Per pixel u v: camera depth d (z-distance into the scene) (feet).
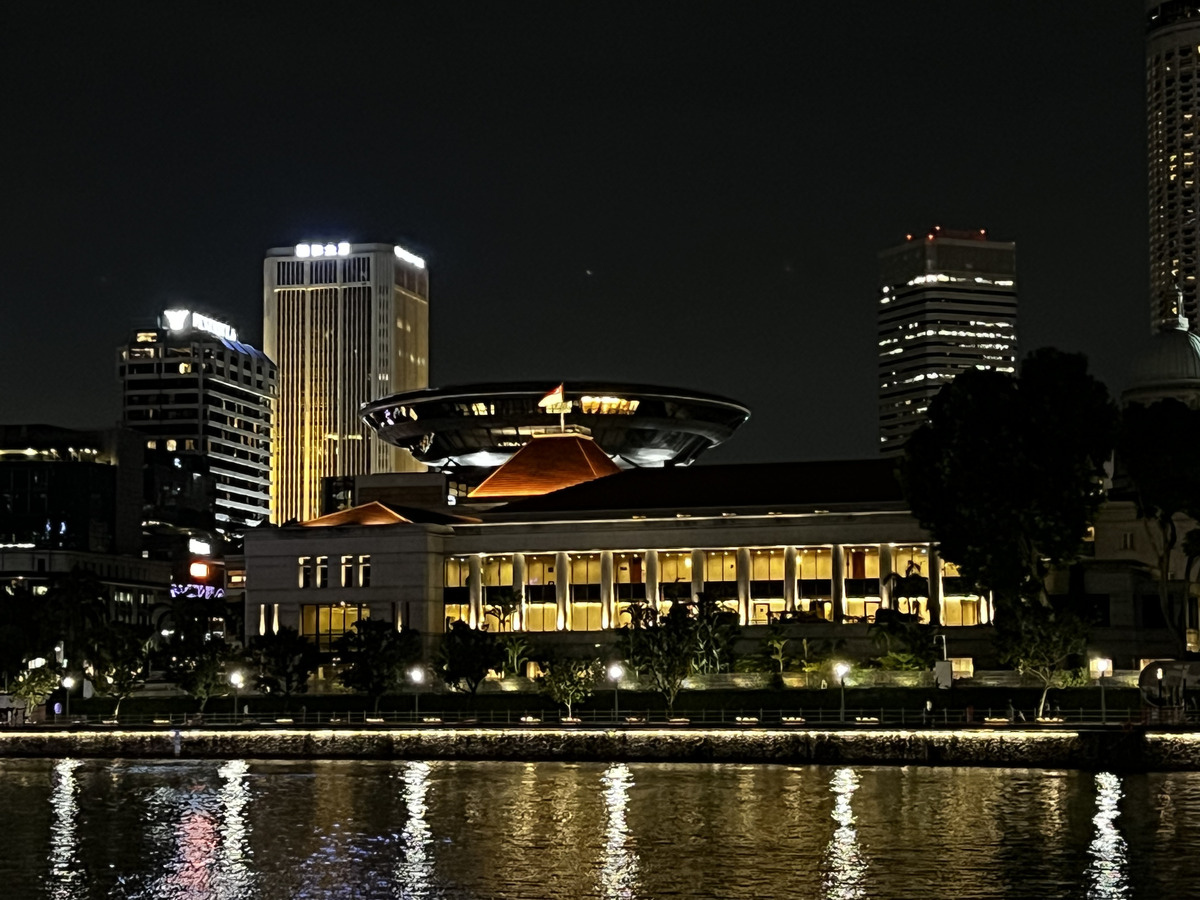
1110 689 541.34
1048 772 479.41
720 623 620.49
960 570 601.21
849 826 381.81
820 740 518.78
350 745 570.05
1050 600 644.27
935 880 321.32
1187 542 614.75
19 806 440.45
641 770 507.30
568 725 561.84
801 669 610.24
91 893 326.03
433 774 505.25
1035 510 565.94
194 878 337.93
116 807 436.76
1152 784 444.55
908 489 615.16
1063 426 588.09
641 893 315.99
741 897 311.06
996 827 376.07
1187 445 601.21
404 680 650.02
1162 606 610.65
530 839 374.02
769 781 468.34
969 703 549.95
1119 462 628.28
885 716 554.46
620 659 637.71
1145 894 307.78
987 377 603.67
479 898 315.37
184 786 481.46
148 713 648.38
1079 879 320.09
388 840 376.48
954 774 478.59
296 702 637.30
